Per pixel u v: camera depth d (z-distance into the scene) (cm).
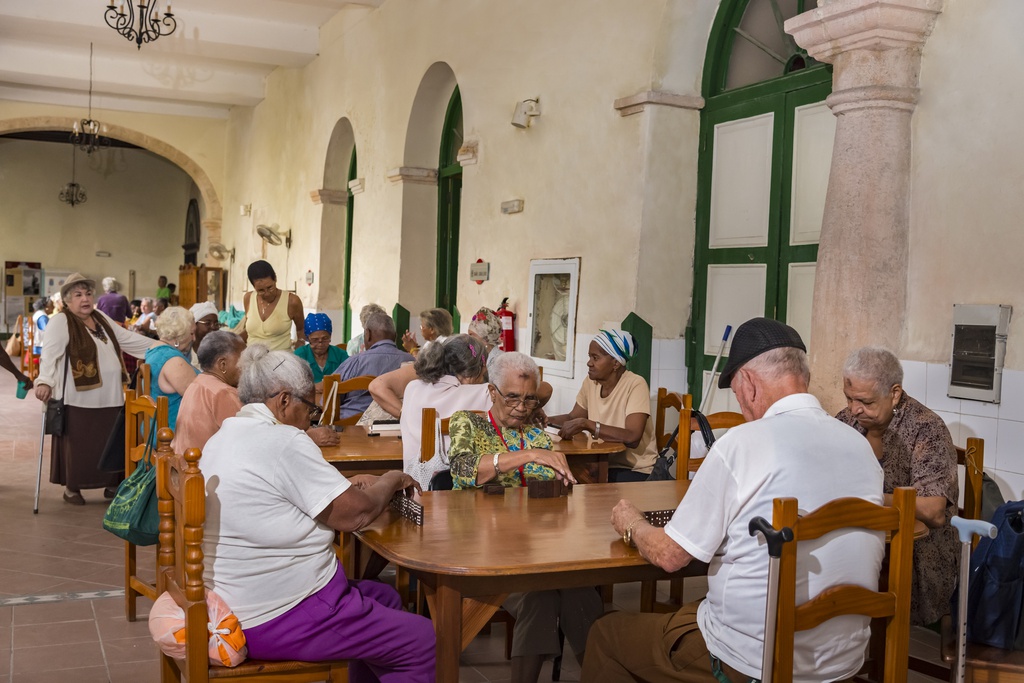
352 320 1152
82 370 645
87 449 654
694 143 629
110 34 1198
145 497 326
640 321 617
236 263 1730
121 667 384
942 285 430
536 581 269
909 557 252
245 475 268
